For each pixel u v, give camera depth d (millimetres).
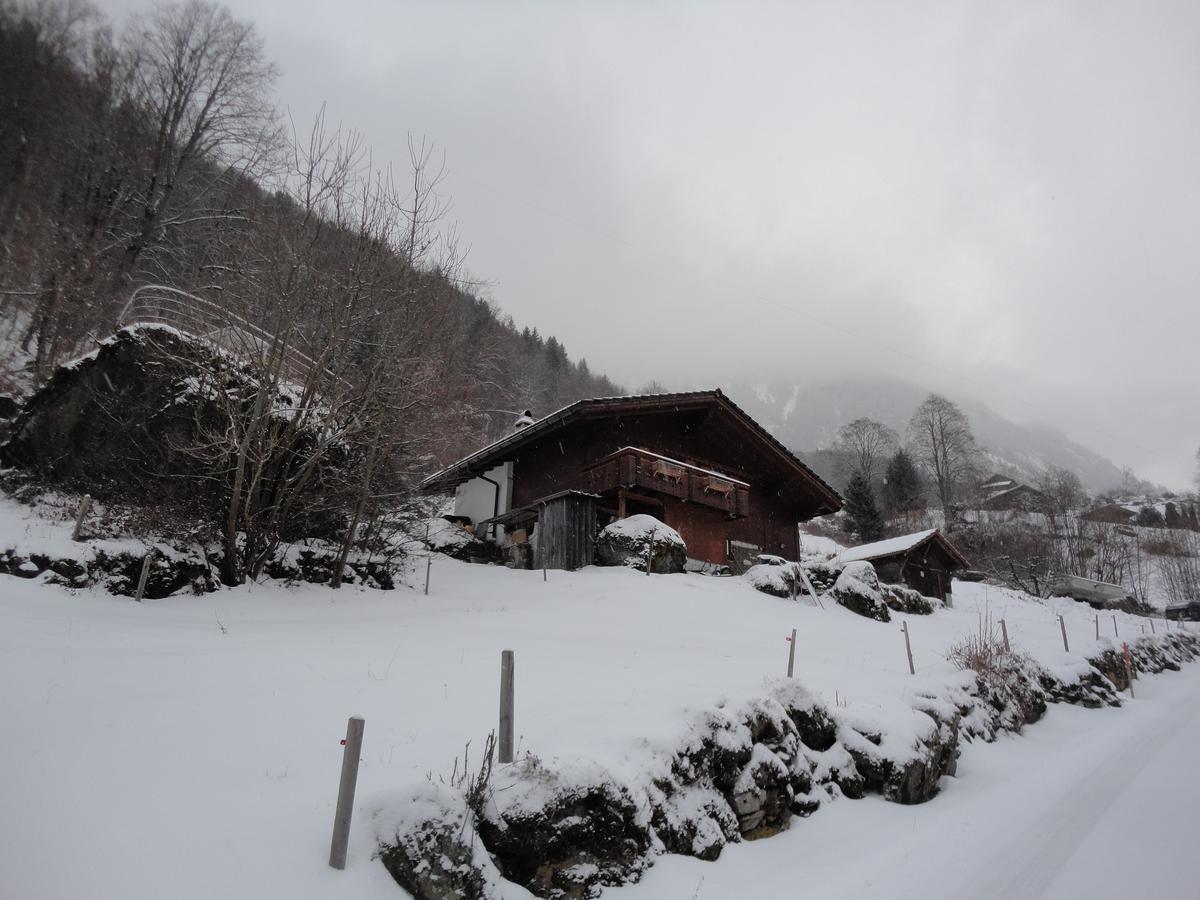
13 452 12773
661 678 8109
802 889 4617
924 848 5531
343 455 13711
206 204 24484
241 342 11922
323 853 3602
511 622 11797
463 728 5598
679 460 24000
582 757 4527
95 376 12844
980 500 68062
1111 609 39812
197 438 11711
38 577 9328
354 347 13086
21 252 19484
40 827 3469
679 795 5027
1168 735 11180
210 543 12266
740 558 25078
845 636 15367
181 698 5727
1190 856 5480
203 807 3893
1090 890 4801
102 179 24031
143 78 27656
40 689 5531
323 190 12508
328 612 11344
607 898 4059
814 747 6809
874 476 76938
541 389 54688
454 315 15344
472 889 3555
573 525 19719
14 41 24531
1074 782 7918
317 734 5242
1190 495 89812
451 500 28531
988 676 11422
